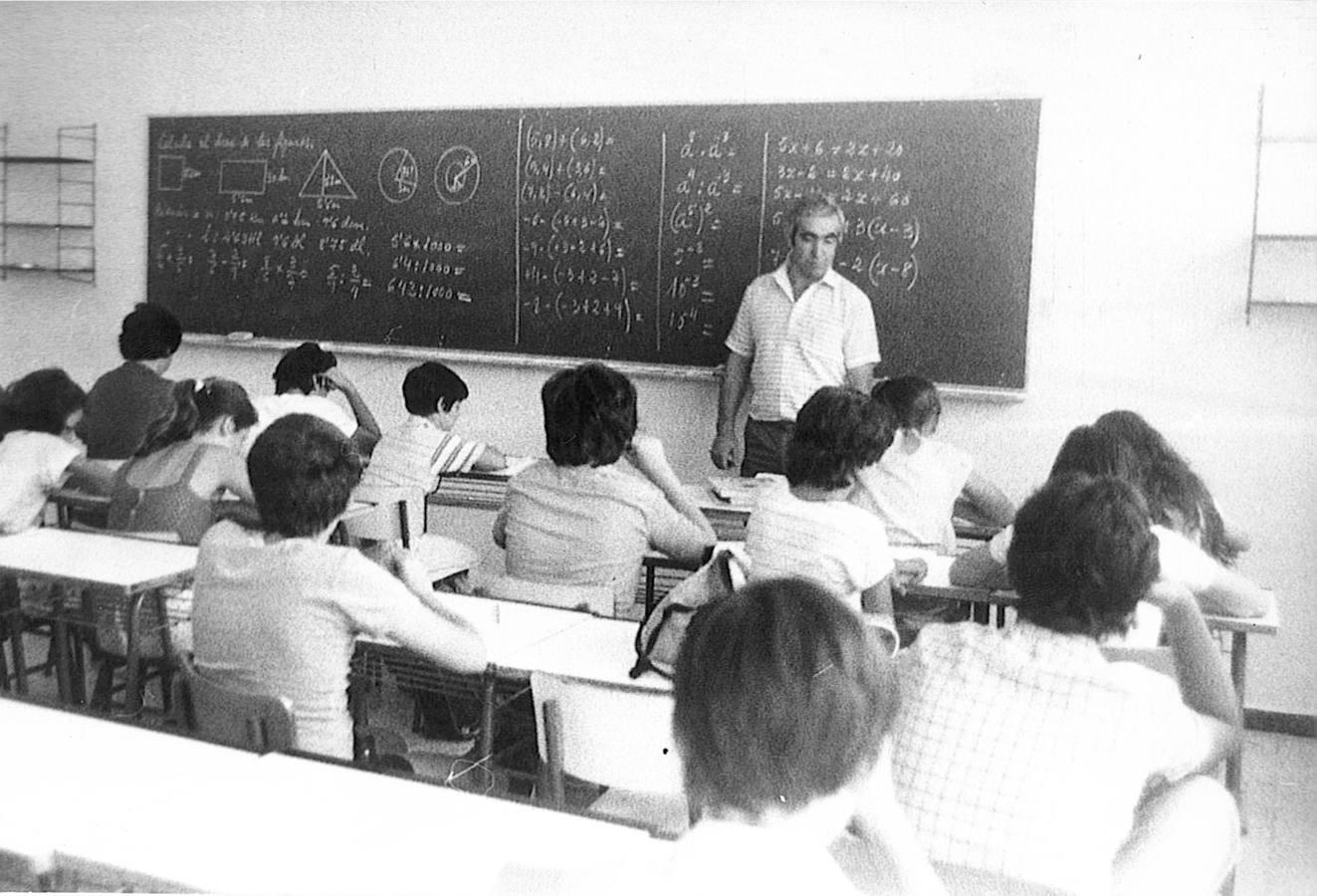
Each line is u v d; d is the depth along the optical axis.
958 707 1.52
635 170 4.52
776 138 4.29
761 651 0.98
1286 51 3.63
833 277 4.13
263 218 5.23
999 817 1.46
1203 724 1.58
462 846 1.39
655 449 3.08
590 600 2.77
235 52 5.20
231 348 5.39
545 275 4.72
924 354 4.14
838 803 1.01
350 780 1.56
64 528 3.25
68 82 5.56
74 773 1.57
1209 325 3.80
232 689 1.83
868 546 2.28
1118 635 1.55
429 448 3.61
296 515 2.00
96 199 5.58
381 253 5.01
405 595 2.01
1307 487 3.74
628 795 2.12
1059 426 4.00
